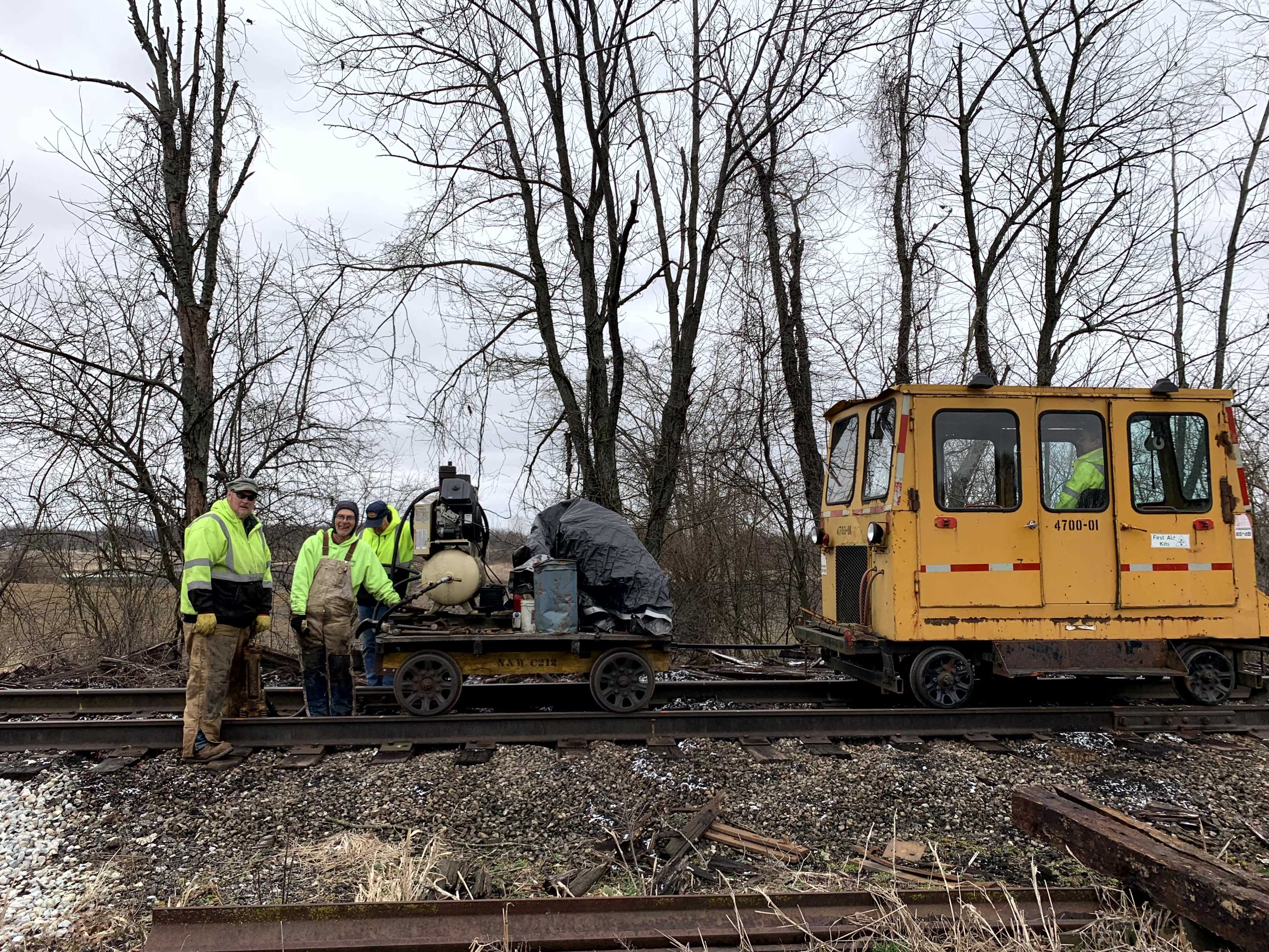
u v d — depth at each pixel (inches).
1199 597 268.8
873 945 122.1
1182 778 214.8
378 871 153.7
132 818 185.3
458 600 267.4
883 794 197.6
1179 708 263.1
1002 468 268.4
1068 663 263.3
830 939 121.3
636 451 561.0
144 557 443.5
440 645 258.1
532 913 123.5
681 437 464.4
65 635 442.3
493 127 420.2
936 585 262.2
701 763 217.8
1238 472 275.7
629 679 264.7
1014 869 157.4
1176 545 269.7
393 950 115.3
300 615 256.5
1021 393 269.3
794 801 193.3
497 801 191.5
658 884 150.1
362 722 236.5
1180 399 274.5
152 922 121.8
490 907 123.6
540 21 428.1
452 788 199.6
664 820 180.1
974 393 269.4
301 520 479.5
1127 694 300.7
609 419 430.6
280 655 342.0
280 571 490.9
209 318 408.5
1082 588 265.4
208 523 226.1
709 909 126.1
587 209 427.5
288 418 479.8
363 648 295.1
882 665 276.1
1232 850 169.6
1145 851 121.4
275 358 446.6
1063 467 270.1
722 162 442.0
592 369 429.1
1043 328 497.4
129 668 365.7
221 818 184.4
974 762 223.8
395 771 212.2
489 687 290.7
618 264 410.0
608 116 400.5
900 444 265.6
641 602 263.3
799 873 152.9
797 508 553.0
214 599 227.8
